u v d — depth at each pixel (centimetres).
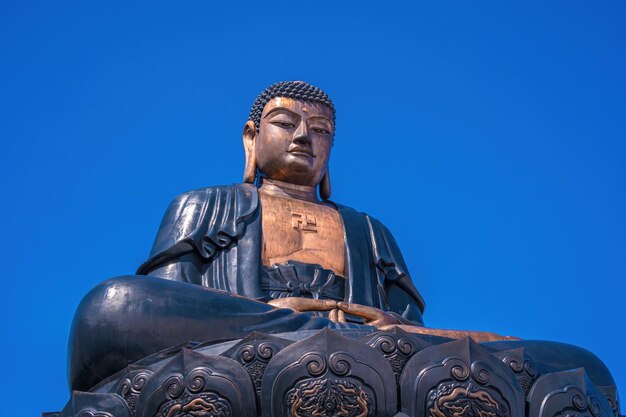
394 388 1245
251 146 1728
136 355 1320
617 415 1387
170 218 1606
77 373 1345
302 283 1566
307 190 1711
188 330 1326
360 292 1592
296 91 1711
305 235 1622
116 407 1267
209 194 1627
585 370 1377
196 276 1557
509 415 1258
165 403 1237
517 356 1302
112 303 1330
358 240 1642
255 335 1266
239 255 1565
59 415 1317
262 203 1631
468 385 1243
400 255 1688
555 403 1285
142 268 1571
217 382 1237
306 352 1235
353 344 1244
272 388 1231
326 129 1712
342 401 1223
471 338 1279
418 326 1466
